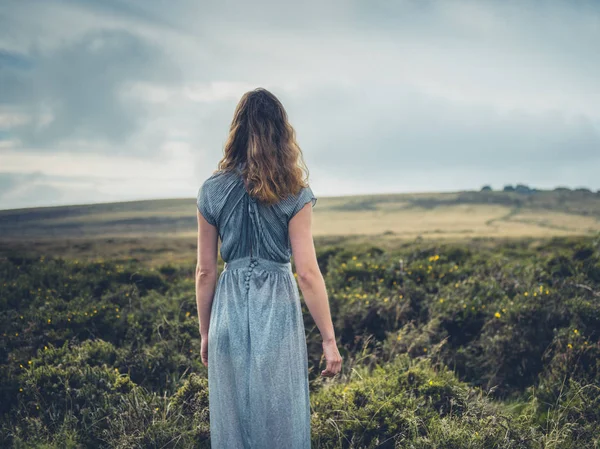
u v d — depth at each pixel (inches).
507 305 194.7
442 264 264.8
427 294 221.8
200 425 128.8
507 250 331.9
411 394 139.8
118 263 328.5
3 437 129.8
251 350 87.7
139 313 212.7
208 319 96.3
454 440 119.3
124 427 129.2
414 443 121.2
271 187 89.6
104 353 172.7
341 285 252.7
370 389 144.2
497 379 165.5
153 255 381.4
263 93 96.0
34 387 146.9
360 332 200.7
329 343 90.8
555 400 147.3
